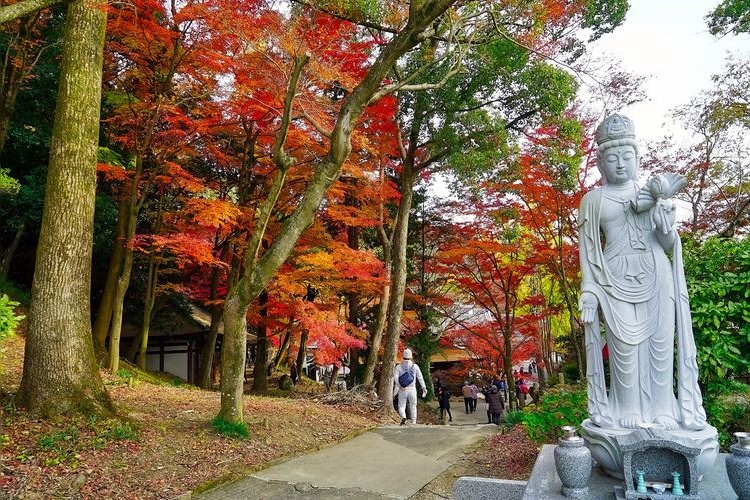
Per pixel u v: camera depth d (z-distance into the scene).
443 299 19.39
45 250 7.51
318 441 9.20
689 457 4.21
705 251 7.27
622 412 5.11
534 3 10.17
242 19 9.25
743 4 9.31
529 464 7.32
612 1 11.08
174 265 16.95
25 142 13.94
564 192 12.77
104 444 6.85
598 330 5.30
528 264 15.98
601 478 4.86
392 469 7.76
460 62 9.43
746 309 6.38
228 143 15.83
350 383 20.55
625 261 5.26
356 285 15.90
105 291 13.34
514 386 18.55
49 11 13.73
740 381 8.07
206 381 16.53
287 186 14.77
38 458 6.15
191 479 6.58
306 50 8.80
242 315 8.33
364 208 16.17
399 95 14.55
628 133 5.39
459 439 9.74
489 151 12.34
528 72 11.85
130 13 11.29
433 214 21.16
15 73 13.32
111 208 15.11
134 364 14.74
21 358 10.91
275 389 19.77
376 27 11.17
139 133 12.70
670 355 5.07
